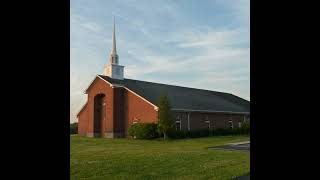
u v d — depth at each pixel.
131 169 12.29
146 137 33.81
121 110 37.50
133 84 38.91
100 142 30.33
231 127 43.91
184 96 41.69
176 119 36.84
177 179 10.34
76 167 12.65
